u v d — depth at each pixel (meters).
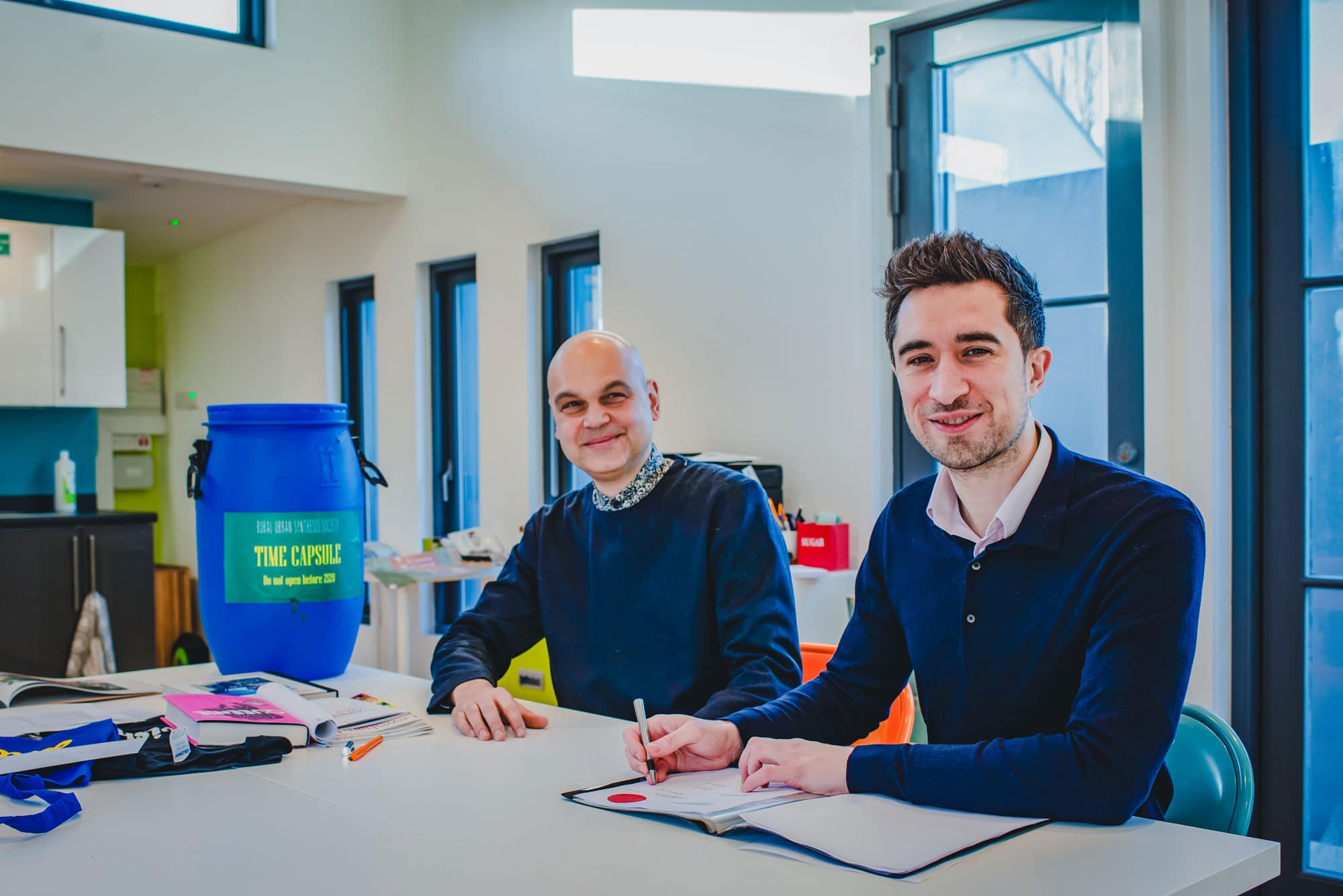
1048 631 1.26
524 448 4.39
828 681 1.49
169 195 5.16
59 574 4.73
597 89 4.05
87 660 4.69
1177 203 2.57
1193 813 1.36
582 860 1.04
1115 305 2.71
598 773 1.37
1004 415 1.24
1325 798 2.49
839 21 3.24
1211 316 2.52
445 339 4.95
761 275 3.49
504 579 2.02
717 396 3.63
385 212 5.06
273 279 5.87
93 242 5.18
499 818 1.18
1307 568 2.51
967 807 1.14
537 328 4.39
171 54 4.23
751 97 3.51
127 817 1.20
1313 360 2.50
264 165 4.48
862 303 3.18
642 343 3.90
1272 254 2.54
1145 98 2.59
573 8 4.13
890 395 3.17
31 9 3.91
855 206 3.20
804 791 1.24
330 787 1.32
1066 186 2.80
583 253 4.30
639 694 1.83
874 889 0.95
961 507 1.36
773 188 3.45
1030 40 2.85
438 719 1.71
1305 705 2.51
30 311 5.02
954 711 1.36
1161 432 2.58
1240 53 2.55
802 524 3.14
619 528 1.86
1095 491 1.26
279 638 2.04
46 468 5.36
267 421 2.04
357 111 4.77
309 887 0.98
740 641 1.71
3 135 3.86
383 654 4.12
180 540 6.81
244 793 1.29
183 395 6.81
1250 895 2.55
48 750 1.37
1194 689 2.54
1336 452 2.47
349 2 4.74
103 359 5.20
